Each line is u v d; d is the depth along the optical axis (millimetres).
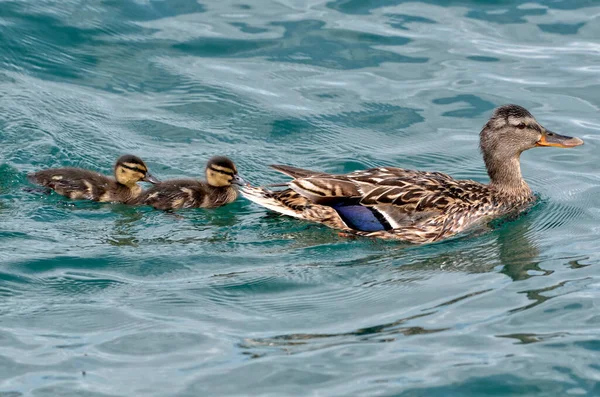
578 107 18688
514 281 12758
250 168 16766
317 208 14820
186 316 11773
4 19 20109
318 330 11438
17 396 10000
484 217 15148
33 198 15422
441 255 13852
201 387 10188
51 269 12938
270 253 13797
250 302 12195
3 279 12562
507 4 22062
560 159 17609
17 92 18359
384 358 10695
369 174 15016
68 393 10062
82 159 16672
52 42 19922
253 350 10938
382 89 19281
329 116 18422
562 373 10336
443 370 10430
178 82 19234
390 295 12391
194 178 16266
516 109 15648
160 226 14836
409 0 22000
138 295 12305
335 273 13102
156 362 10695
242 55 20266
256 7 21938
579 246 14016
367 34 20984
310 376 10359
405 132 18047
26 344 11039
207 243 14086
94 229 14508
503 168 15656
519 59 20281
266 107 18547
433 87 19359
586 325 11375
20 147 16734
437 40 20891
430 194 14773
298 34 20938
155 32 20719
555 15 21844
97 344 11070
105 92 18797
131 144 17250
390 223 14539
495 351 10820
